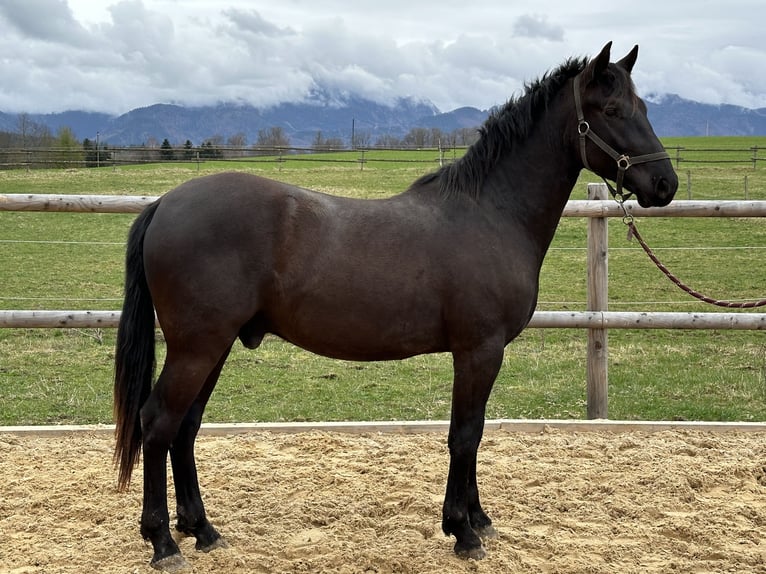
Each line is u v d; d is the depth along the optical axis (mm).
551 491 4387
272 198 3441
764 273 13836
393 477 4539
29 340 8953
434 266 3514
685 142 48844
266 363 8086
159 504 3451
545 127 3834
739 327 5723
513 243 3705
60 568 3400
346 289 3438
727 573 3504
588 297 5859
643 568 3547
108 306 10992
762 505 4250
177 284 3326
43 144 43375
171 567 3434
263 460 4863
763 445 5203
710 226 18625
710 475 4594
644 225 18859
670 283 13148
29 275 13289
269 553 3645
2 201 5246
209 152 36875
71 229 18297
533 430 5594
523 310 3680
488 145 3771
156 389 3424
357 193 21641
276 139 51156
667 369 7902
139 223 3533
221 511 4098
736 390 7020
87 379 7203
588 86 3746
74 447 5039
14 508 4016
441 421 5598
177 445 3693
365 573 3482
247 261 3365
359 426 5508
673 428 5613
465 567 3535
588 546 3729
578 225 18969
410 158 35594
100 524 3924
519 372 7789
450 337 3588
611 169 3795
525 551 3727
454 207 3674
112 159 36312
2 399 6461
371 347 3547
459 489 3637
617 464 4820
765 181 25250
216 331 3354
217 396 6797
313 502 4176
